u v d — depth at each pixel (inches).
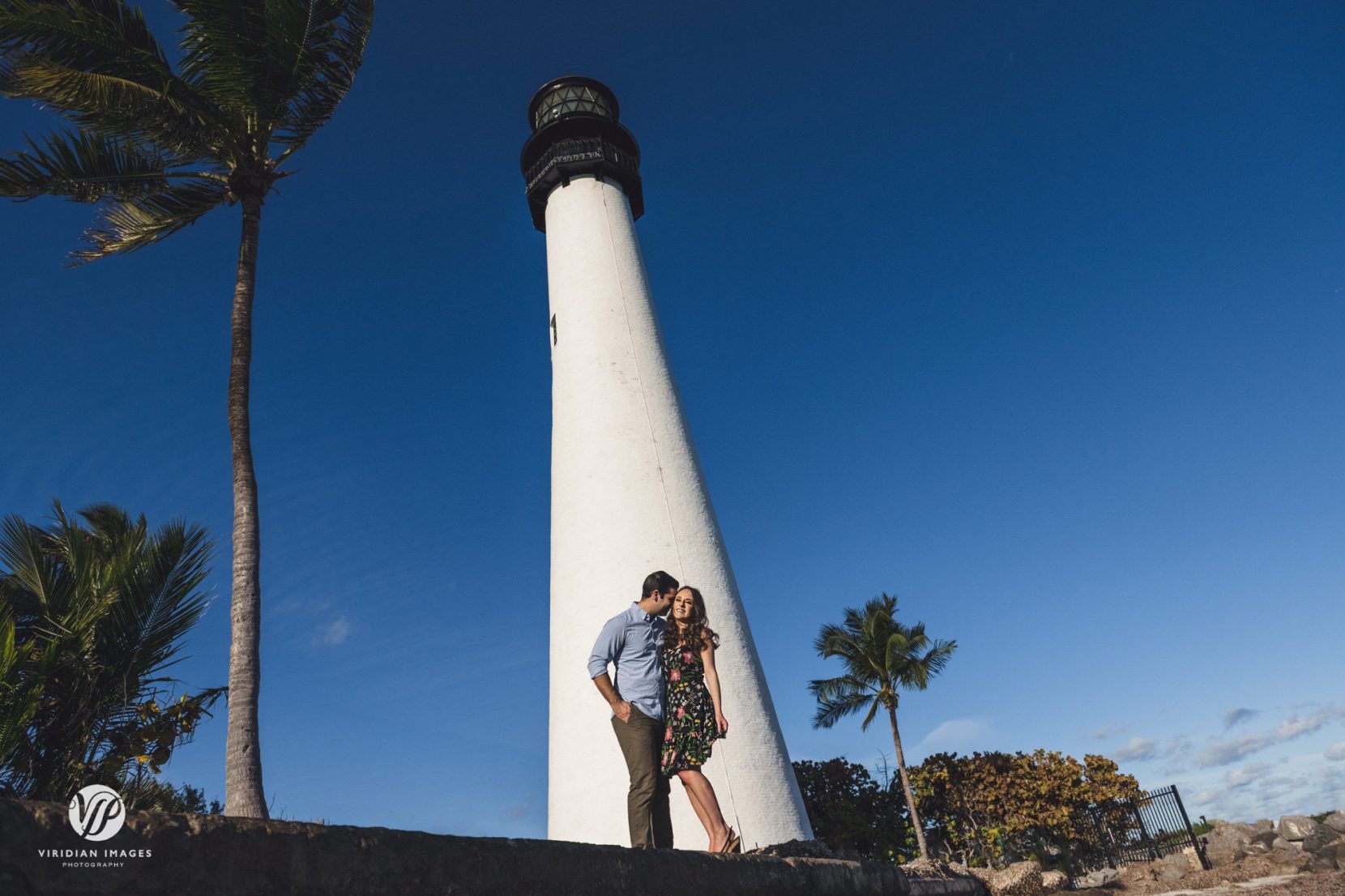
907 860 1147.3
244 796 295.0
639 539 530.9
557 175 719.1
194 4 364.8
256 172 404.2
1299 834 815.7
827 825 1131.9
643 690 195.3
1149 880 848.9
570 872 112.4
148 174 401.1
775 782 461.4
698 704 196.7
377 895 85.4
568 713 491.5
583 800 462.6
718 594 523.2
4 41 334.3
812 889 175.6
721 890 143.9
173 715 379.6
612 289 652.1
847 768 1200.8
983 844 1123.9
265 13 376.2
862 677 1151.0
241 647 318.7
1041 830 1113.4
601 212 700.7
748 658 505.4
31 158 371.6
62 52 346.9
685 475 570.6
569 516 558.9
